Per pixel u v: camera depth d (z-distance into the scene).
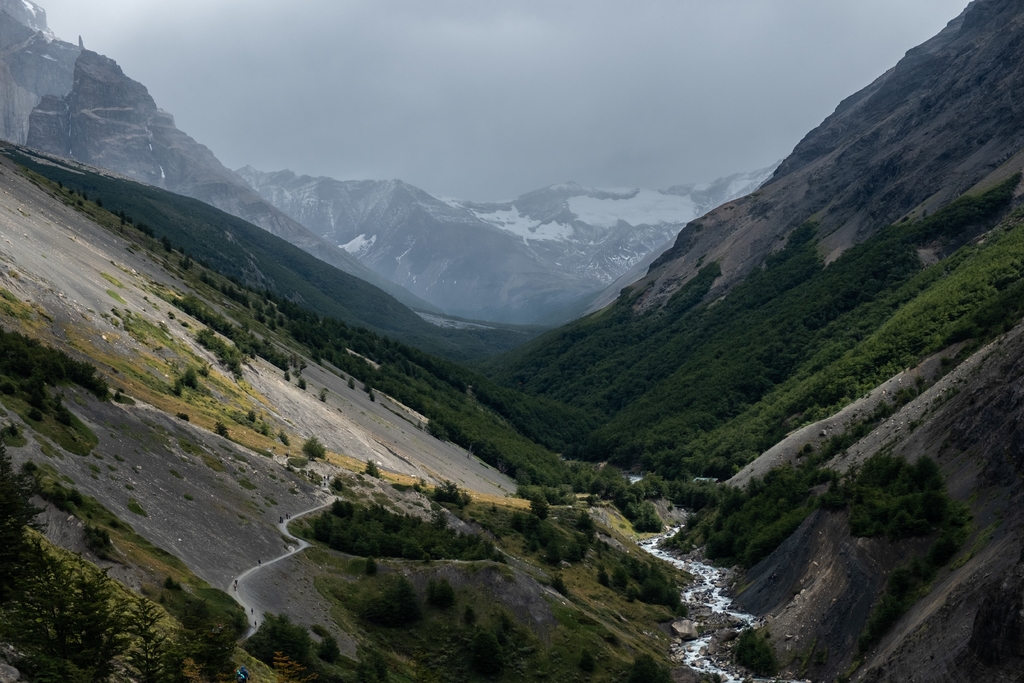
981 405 122.31
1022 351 121.31
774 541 137.62
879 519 113.94
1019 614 73.94
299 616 78.19
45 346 95.25
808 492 151.62
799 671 100.94
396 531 108.88
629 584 132.75
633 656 102.31
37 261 132.38
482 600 97.19
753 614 121.88
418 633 89.75
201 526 83.19
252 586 78.00
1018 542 85.69
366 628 85.88
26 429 73.94
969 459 114.56
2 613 45.88
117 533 69.06
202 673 52.59
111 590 52.69
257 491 101.19
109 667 47.28
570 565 131.50
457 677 85.81
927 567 100.12
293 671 62.47
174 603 64.25
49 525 61.00
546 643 96.56
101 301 137.00
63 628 45.75
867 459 145.75
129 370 120.50
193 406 123.38
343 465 130.25
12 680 41.03
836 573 111.31
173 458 94.69
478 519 133.25
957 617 84.62
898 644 90.19
